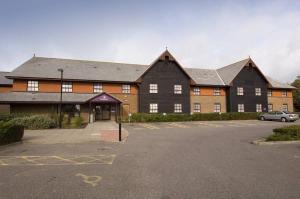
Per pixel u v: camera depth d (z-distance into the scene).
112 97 29.52
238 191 5.77
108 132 19.33
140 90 33.41
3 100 26.59
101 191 5.82
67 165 8.59
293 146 12.37
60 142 14.37
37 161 9.30
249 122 30.83
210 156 9.94
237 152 10.80
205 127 24.23
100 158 9.77
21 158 9.88
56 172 7.64
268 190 5.83
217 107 38.31
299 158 9.49
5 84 33.69
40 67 31.62
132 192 5.75
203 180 6.65
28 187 6.14
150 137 16.47
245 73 39.03
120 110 32.84
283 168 7.93
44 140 15.10
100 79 32.06
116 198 5.37
